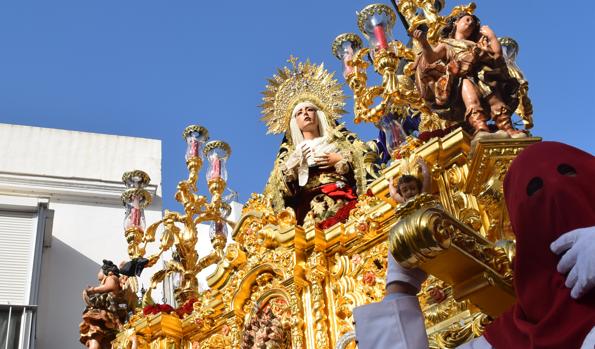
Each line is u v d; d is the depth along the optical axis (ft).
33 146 52.60
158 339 29.50
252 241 26.14
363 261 22.91
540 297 8.51
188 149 33.94
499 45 21.53
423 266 10.87
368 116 22.85
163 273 32.53
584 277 7.77
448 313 17.53
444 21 21.30
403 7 22.13
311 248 24.14
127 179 34.81
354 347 21.54
